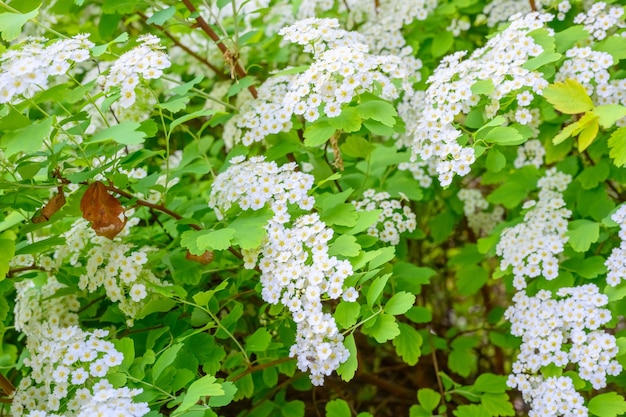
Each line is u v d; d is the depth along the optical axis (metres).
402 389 0.85
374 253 0.66
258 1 0.85
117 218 0.67
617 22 0.73
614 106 0.65
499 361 0.90
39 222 0.67
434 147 0.69
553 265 0.71
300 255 0.66
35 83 0.63
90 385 0.64
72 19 0.84
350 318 0.64
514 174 0.79
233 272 0.75
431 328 0.91
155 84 0.84
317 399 0.82
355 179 0.77
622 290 0.68
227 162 0.73
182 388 0.67
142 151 0.68
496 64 0.69
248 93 0.78
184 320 0.71
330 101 0.68
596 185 0.74
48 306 0.72
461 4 0.81
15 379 0.77
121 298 0.69
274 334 0.73
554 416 0.67
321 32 0.70
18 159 0.68
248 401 0.78
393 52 0.80
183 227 0.71
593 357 0.67
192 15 0.74
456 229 0.92
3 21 0.65
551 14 0.74
